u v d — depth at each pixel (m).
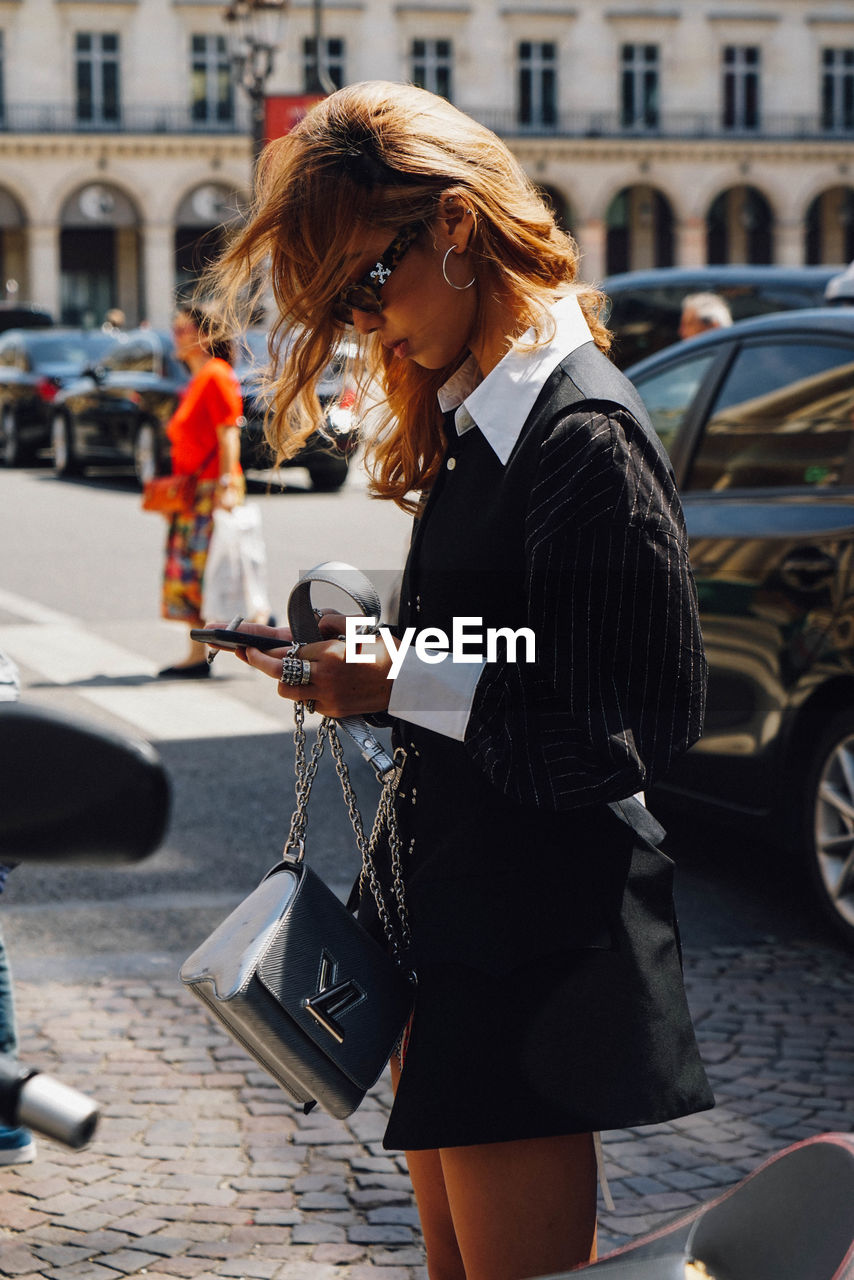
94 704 7.24
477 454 1.60
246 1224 2.84
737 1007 3.85
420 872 1.61
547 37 47.91
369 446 1.85
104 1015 3.77
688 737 1.52
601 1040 1.52
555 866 1.55
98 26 45.59
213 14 45.97
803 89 49.59
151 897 4.68
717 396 4.93
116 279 48.69
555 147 47.81
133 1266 2.69
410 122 1.56
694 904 4.66
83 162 45.78
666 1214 2.87
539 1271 1.55
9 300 46.25
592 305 1.68
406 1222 2.85
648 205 50.25
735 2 48.78
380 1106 3.34
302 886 1.60
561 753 1.49
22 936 4.33
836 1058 3.55
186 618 7.68
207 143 46.12
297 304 1.59
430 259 1.57
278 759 6.33
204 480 7.50
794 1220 1.18
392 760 1.61
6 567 11.31
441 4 46.94
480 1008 1.54
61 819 0.95
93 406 17.89
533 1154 1.54
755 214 51.34
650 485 1.51
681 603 1.50
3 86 45.38
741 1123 3.24
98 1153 3.10
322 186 1.55
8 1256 2.71
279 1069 1.58
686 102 48.94
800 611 4.30
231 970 1.54
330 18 46.34
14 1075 1.06
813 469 4.45
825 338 4.64
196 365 7.49
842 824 4.32
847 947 4.28
